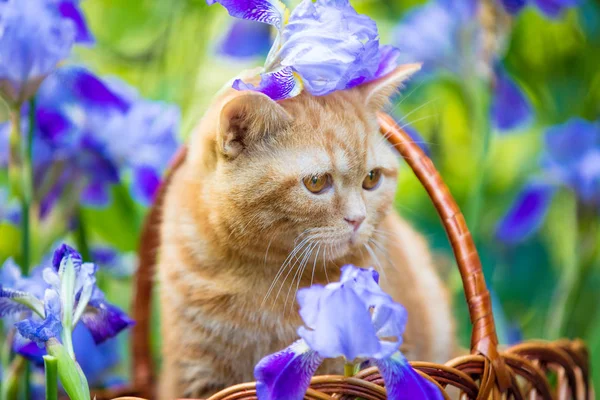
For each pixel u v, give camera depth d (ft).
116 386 3.82
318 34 3.09
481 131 4.21
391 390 2.93
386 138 3.40
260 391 2.91
